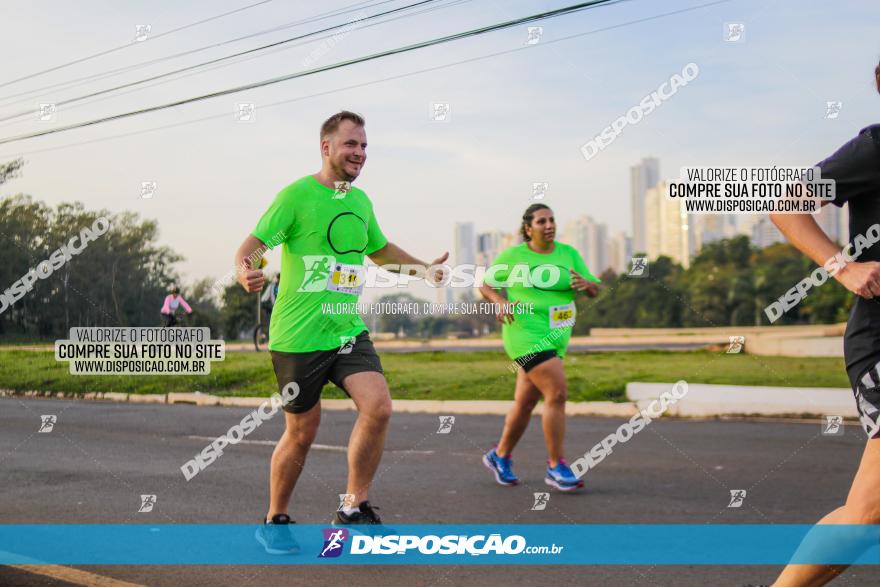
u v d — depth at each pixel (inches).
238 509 189.6
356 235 158.1
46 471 235.6
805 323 802.8
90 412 376.8
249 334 534.0
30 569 143.4
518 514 184.4
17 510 188.4
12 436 302.0
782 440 284.8
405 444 283.6
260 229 152.3
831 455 255.8
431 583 135.7
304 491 209.3
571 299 220.2
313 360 152.8
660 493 205.6
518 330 214.7
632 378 451.5
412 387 437.1
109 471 235.5
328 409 390.6
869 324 92.4
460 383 442.3
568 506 191.9
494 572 141.9
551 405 211.2
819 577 91.8
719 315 822.5
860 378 92.9
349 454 154.2
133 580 136.9
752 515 182.5
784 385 423.8
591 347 708.7
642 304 831.7
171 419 350.3
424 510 188.7
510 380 446.3
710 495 202.8
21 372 447.5
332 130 155.8
